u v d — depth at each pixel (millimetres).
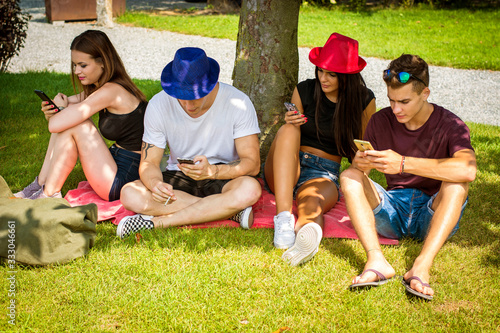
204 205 3580
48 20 14750
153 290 2893
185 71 3227
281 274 3051
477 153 5445
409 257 3281
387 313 2736
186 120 3613
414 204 3361
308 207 3480
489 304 2832
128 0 20125
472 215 3924
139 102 3982
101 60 3826
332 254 3322
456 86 9539
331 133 3787
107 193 3863
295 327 2633
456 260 3277
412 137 3215
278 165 3559
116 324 2641
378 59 11406
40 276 3010
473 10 17547
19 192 3939
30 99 7039
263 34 4559
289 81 4703
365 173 3189
